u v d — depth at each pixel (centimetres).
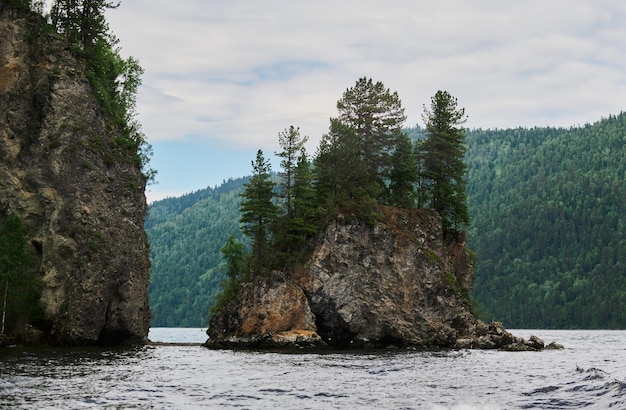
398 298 10575
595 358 8244
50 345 8206
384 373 5672
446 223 11944
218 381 4897
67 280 8469
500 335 10669
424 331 10550
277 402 3978
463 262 11844
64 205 8650
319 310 10294
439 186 11744
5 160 8612
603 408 3750
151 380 4809
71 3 9662
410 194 12100
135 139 10531
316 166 11225
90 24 9688
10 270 7831
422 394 4356
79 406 3584
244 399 4062
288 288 10056
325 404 3934
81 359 6278
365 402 4019
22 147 8744
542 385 4762
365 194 11031
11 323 8131
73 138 8894
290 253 10594
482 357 7988
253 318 9900
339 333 10375
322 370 5866
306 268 10344
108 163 9112
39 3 9525
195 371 5600
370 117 12025
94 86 9456
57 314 8319
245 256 10956
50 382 4425
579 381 4859
